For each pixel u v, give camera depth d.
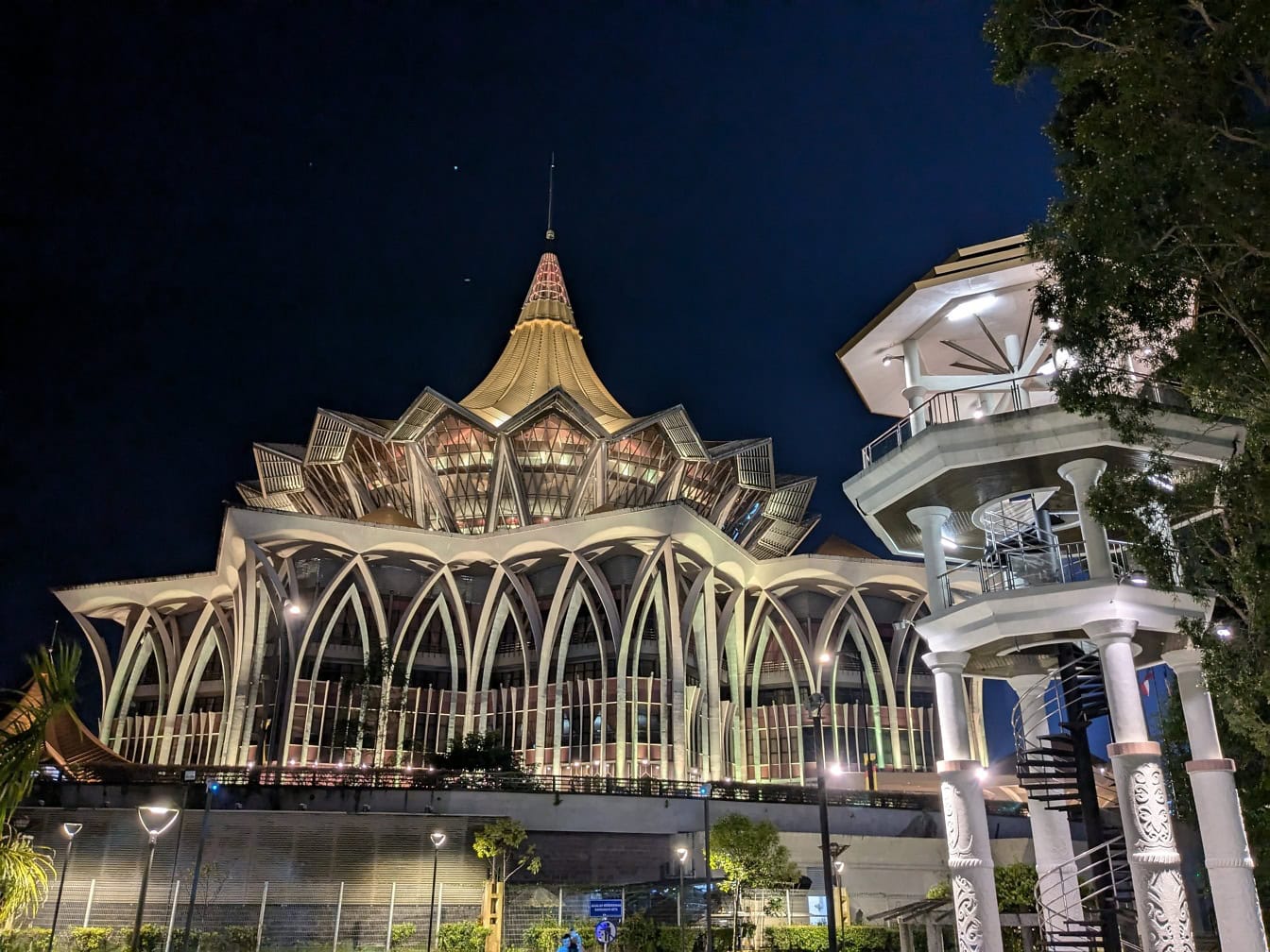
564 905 38.75
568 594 71.44
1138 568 18.80
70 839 37.22
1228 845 19.95
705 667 70.00
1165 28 14.77
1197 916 38.59
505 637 73.81
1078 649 23.69
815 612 78.38
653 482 85.56
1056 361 21.53
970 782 19.78
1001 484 21.73
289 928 36.25
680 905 34.53
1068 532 26.03
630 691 65.69
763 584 77.38
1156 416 19.20
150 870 36.97
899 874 46.38
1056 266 16.41
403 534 68.12
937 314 24.06
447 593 73.25
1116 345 16.33
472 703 70.81
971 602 20.16
